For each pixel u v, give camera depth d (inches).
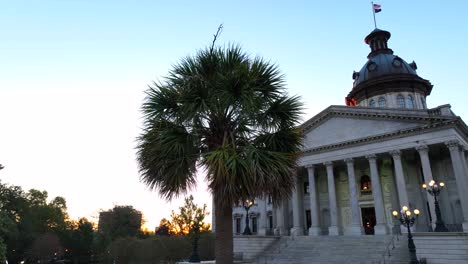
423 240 1211.2
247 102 378.9
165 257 1708.9
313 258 1323.8
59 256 2474.2
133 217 3299.7
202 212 2178.9
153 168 390.6
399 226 1584.6
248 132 428.1
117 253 1738.4
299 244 1507.1
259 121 426.9
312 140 1849.2
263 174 353.7
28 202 2709.2
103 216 3230.8
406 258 1160.2
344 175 1884.8
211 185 356.5
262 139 425.1
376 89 2217.0
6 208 2317.9
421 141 1501.0
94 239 2593.5
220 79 389.4
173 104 409.7
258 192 361.7
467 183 1486.2
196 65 409.7
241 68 392.2
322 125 1844.2
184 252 1780.3
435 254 1171.3
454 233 1146.0
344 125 1765.5
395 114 1592.0
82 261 2490.2
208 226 2253.9
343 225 1815.9
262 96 423.8
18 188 2460.6
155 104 411.2
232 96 386.0
